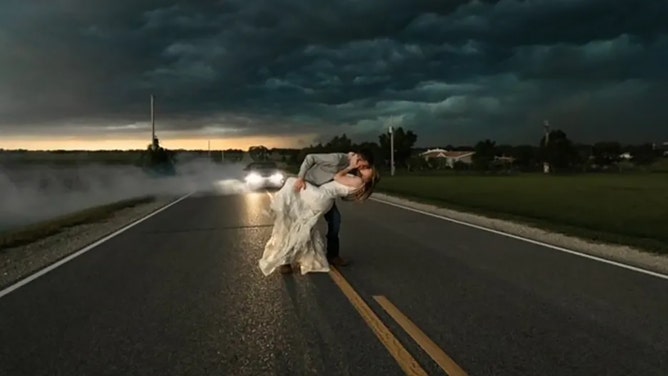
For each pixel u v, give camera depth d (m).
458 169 68.12
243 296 6.77
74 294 7.02
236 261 9.14
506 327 5.47
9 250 10.94
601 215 16.77
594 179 42.31
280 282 7.53
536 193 26.61
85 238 12.50
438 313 5.97
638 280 7.61
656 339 5.09
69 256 10.01
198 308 6.25
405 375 4.27
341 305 6.32
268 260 8.03
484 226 13.86
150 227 14.18
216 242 11.31
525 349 4.84
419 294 6.81
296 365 4.49
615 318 5.77
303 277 7.85
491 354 4.72
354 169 8.06
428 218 15.74
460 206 19.19
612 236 11.62
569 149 62.16
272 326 5.55
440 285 7.30
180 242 11.41
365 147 8.15
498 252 9.95
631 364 4.48
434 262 8.95
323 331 5.37
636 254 9.77
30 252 10.67
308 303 6.41
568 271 8.23
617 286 7.23
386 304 6.34
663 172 59.41
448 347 4.89
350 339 5.12
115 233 13.17
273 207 8.10
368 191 8.12
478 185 33.81
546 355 4.69
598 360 4.57
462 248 10.38
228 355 4.74
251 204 20.88
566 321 5.67
